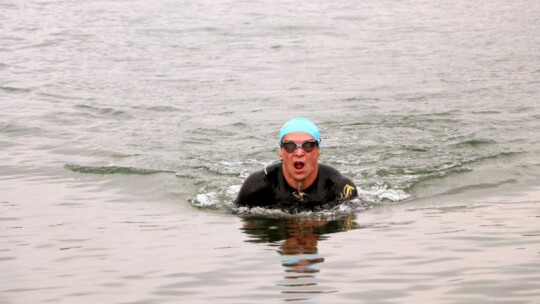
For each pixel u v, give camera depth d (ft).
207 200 33.63
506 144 42.37
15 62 71.10
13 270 24.62
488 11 106.73
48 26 91.81
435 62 70.49
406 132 45.62
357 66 69.00
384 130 46.16
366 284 22.70
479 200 32.76
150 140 44.47
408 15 102.99
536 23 95.20
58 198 33.78
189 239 27.76
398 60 71.72
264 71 67.15
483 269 23.67
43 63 70.79
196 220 30.50
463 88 58.65
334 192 32.53
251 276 23.59
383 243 26.73
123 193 34.71
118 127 47.93
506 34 86.79
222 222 30.19
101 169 38.52
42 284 23.31
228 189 35.32
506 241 26.45
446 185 35.45
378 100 54.80
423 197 33.68
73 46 79.51
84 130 47.16
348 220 30.17
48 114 51.42
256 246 26.76
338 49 78.07
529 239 26.61
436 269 23.81
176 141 44.24
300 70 67.31
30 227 29.43
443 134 44.96
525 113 49.88
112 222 30.14
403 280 22.95
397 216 30.53
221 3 112.47
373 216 30.68
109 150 42.27
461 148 41.91
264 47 79.30
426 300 21.40
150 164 39.45
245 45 80.48
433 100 54.49
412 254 25.38
